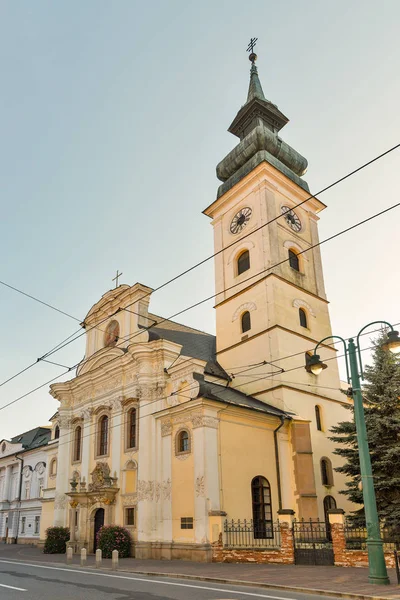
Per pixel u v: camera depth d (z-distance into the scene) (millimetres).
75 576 18125
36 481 49312
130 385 32312
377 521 14688
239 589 14102
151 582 16094
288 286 36188
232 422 27125
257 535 25625
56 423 44781
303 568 18641
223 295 38969
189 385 27906
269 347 33469
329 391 35188
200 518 24234
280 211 39062
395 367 24219
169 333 37406
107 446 32875
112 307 37312
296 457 29016
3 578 17406
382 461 22266
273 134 42250
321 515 29594
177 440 27250
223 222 41656
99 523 31328
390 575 15695
